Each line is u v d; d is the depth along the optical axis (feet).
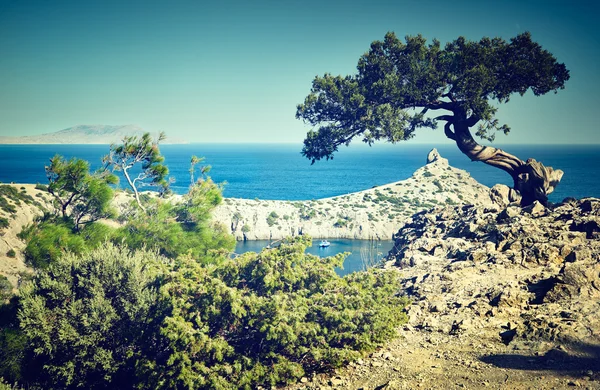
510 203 89.76
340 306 44.34
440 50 89.66
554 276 47.83
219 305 44.60
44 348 47.01
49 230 59.67
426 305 50.78
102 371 47.39
